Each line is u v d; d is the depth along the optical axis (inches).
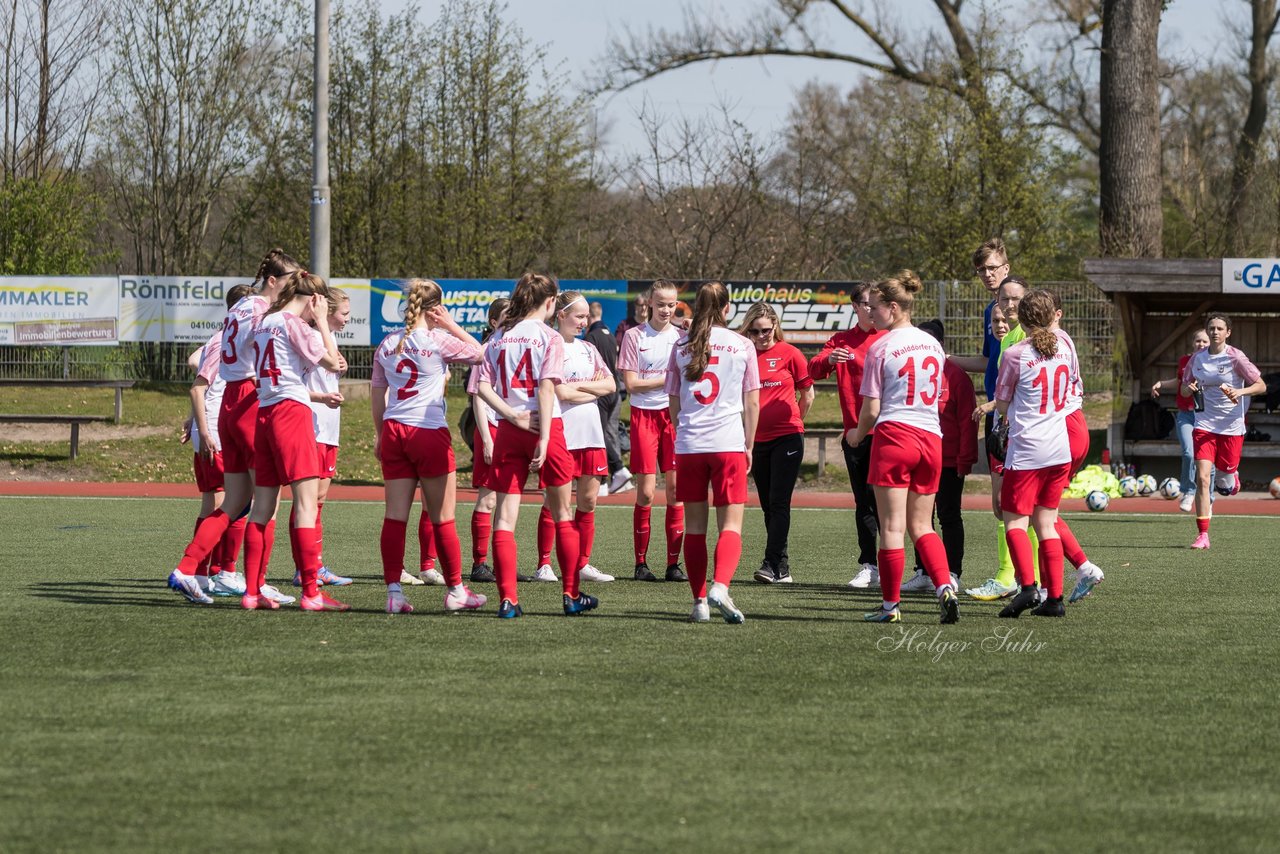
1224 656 743.1
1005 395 895.1
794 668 701.9
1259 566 1201.4
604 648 756.0
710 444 842.8
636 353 1108.5
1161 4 2896.2
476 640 779.4
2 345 2598.4
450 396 2691.9
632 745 545.3
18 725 572.1
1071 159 3809.1
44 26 3526.1
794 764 519.5
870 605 951.0
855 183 3973.9
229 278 2640.3
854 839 435.5
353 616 871.1
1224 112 4434.1
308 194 3595.0
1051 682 671.8
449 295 2571.4
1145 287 2166.6
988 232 3602.4
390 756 526.6
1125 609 927.7
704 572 866.1
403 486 887.1
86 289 2610.7
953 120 3622.0
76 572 1093.8
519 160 3558.1
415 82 3533.5
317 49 2370.8
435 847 424.8
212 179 3622.0
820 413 2608.3
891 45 3585.1
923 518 868.6
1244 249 3969.0
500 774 503.2
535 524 1582.2
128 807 462.6
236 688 645.3
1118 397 2282.2
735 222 3882.9
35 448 2378.2
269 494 906.7
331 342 924.0
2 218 3115.2
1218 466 1384.1
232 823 446.6
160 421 2527.1
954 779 502.0
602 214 3878.0
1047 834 441.4
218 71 3590.1
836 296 2471.7
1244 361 1369.3
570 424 1068.5
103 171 3661.4
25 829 439.5
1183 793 486.3
